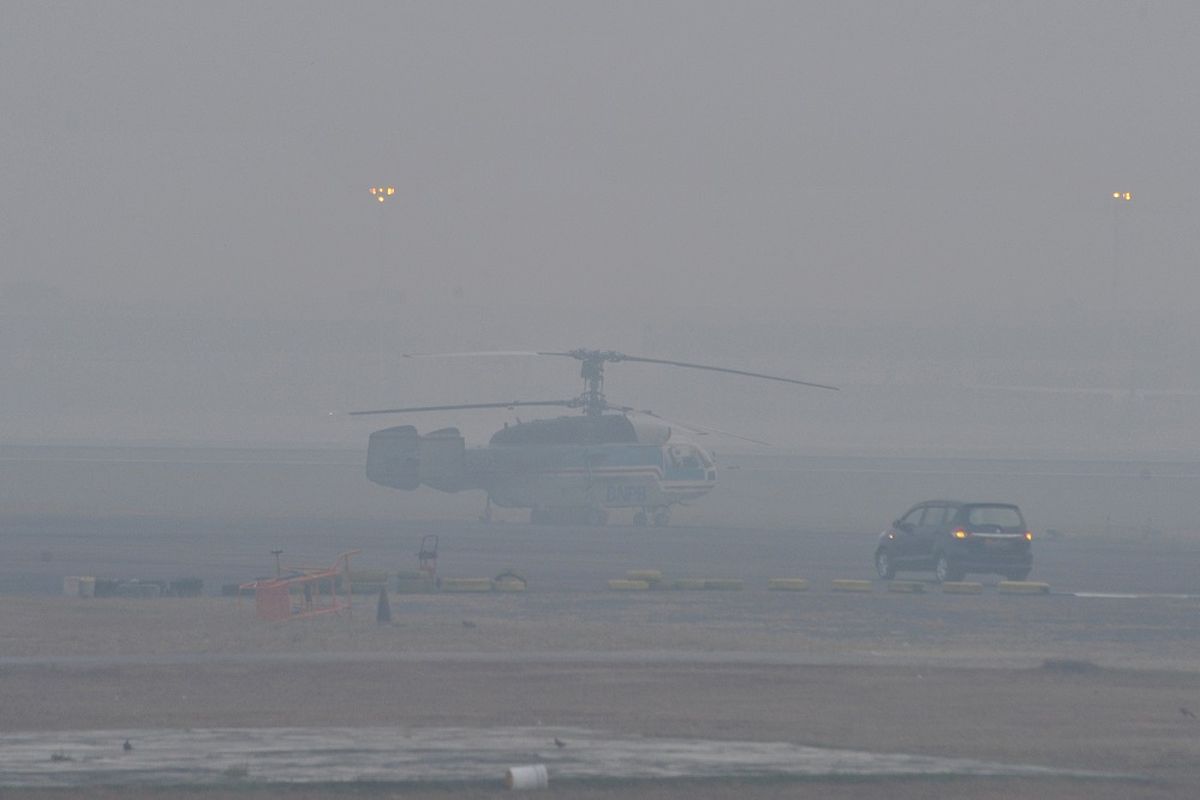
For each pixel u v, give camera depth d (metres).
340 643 100.19
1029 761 59.78
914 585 147.25
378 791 52.22
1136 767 58.91
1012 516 152.25
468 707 73.25
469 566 174.50
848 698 77.25
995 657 95.62
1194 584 160.88
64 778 53.75
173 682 81.38
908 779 55.19
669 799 51.69
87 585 135.00
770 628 113.31
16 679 82.06
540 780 53.09
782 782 54.44
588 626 112.38
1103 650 102.38
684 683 82.12
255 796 51.25
